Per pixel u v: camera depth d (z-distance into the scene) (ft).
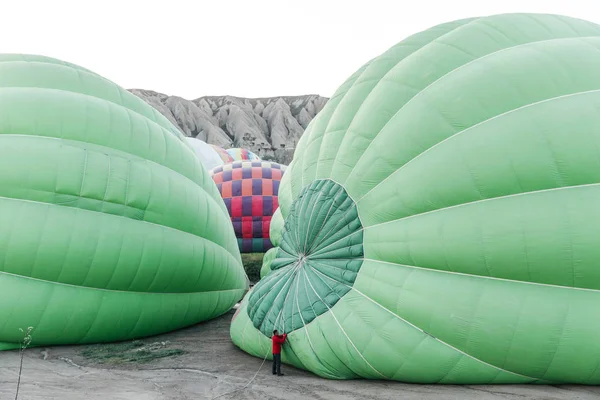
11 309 29.22
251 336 29.76
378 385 23.65
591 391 21.52
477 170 22.94
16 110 31.32
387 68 29.78
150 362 29.14
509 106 23.84
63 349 31.86
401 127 25.88
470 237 22.39
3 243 29.04
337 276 26.13
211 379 25.44
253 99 567.18
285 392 22.97
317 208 28.27
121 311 32.76
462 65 26.58
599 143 22.06
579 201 21.53
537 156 22.29
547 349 21.08
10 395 22.39
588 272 20.98
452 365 22.38
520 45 26.81
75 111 32.83
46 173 30.42
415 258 23.67
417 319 22.91
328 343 24.81
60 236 30.09
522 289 21.76
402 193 24.63
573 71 24.22
